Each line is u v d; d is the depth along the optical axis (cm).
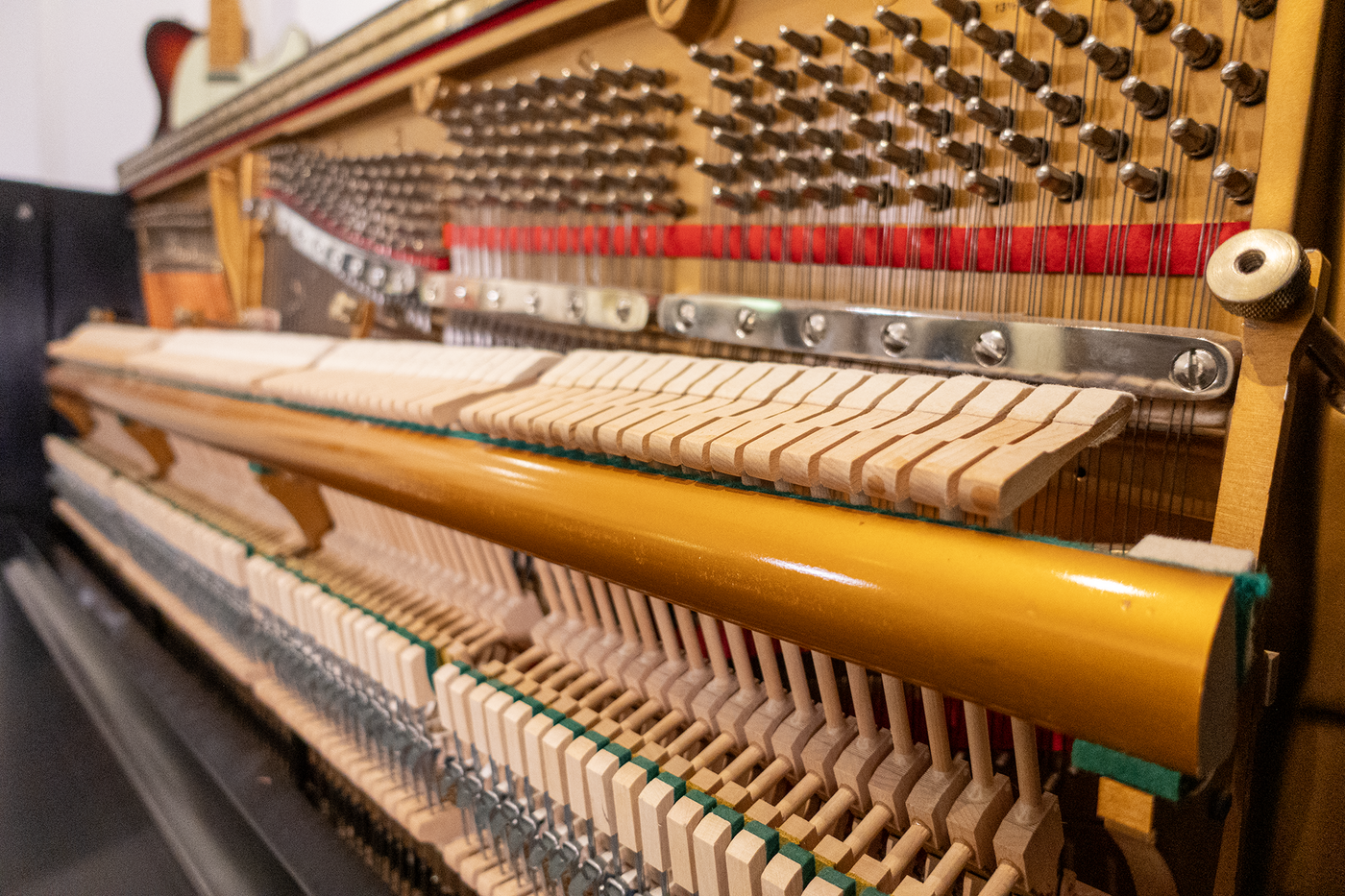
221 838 137
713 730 90
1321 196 69
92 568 285
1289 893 84
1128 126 76
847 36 88
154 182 290
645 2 114
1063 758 84
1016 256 84
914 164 90
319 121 181
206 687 197
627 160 115
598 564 76
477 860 104
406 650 108
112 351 230
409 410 101
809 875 67
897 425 64
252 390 143
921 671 54
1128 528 80
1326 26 62
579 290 121
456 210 152
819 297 101
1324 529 76
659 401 83
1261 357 59
